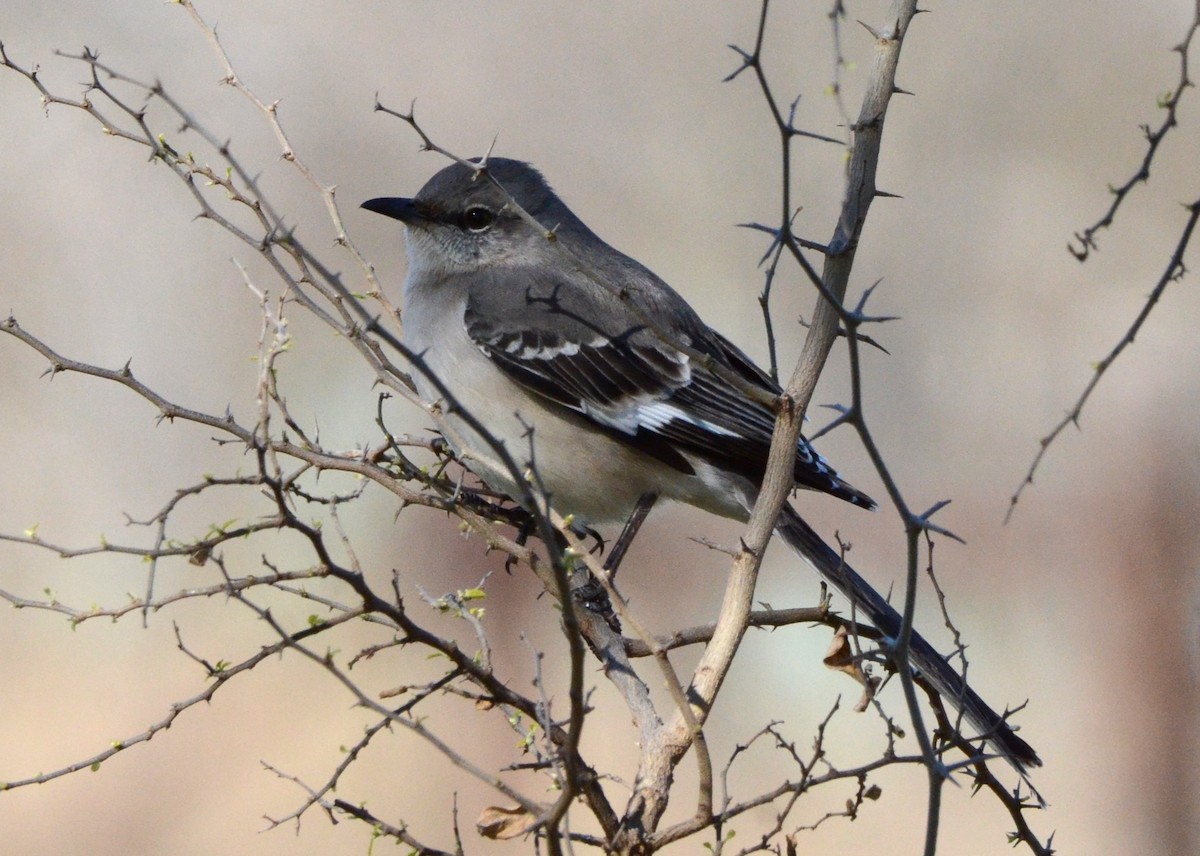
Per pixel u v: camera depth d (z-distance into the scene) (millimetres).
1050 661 13180
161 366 15188
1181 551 13648
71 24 15828
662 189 16266
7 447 14453
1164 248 15406
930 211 15852
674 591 14078
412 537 12953
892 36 4906
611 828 4555
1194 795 11820
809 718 11961
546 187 8305
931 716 11797
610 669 5438
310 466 5164
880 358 15680
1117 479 14523
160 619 13141
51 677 12406
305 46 16562
